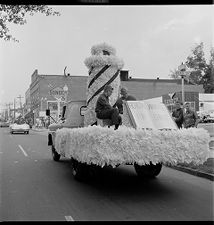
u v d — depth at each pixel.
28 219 5.69
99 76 9.65
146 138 6.83
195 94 31.16
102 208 6.33
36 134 39.12
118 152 6.71
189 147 7.11
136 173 10.22
